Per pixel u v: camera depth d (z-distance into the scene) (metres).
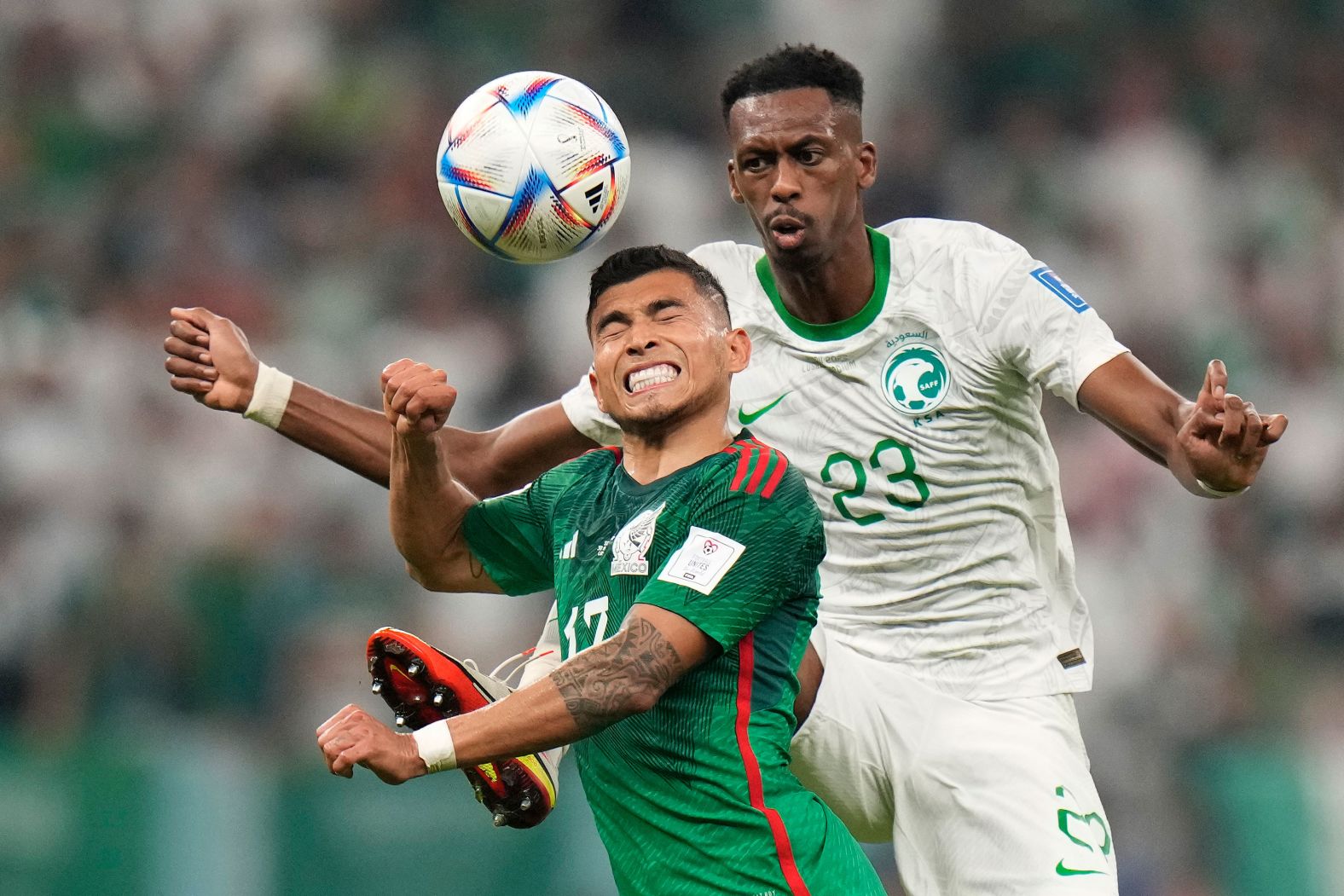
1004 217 51.75
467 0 54.12
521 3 54.44
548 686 13.84
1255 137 55.16
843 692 17.48
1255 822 37.97
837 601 17.67
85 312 44.81
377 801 33.38
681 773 14.48
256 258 47.28
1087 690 17.95
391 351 45.50
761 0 55.72
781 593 14.70
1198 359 49.25
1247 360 49.31
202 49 51.34
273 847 33.16
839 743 17.52
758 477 14.79
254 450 41.59
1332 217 54.09
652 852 14.63
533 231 16.81
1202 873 37.84
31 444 40.78
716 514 14.67
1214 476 14.66
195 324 17.16
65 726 37.09
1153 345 49.59
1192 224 51.88
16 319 43.59
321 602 39.38
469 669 16.16
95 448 41.25
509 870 33.44
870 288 17.11
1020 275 16.83
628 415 15.12
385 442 17.36
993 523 17.39
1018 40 55.34
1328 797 37.69
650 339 15.05
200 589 38.91
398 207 48.97
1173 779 39.06
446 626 39.03
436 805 33.50
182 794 33.09
